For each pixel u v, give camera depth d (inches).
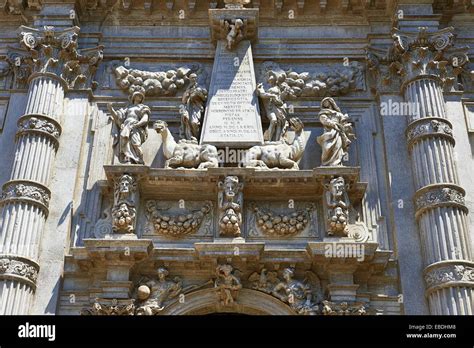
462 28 553.3
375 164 488.4
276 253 436.8
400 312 430.3
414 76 497.4
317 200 470.9
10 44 550.9
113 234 442.0
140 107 494.0
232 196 447.5
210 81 524.7
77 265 441.4
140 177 459.8
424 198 448.5
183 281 442.9
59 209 463.2
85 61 528.1
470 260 425.1
